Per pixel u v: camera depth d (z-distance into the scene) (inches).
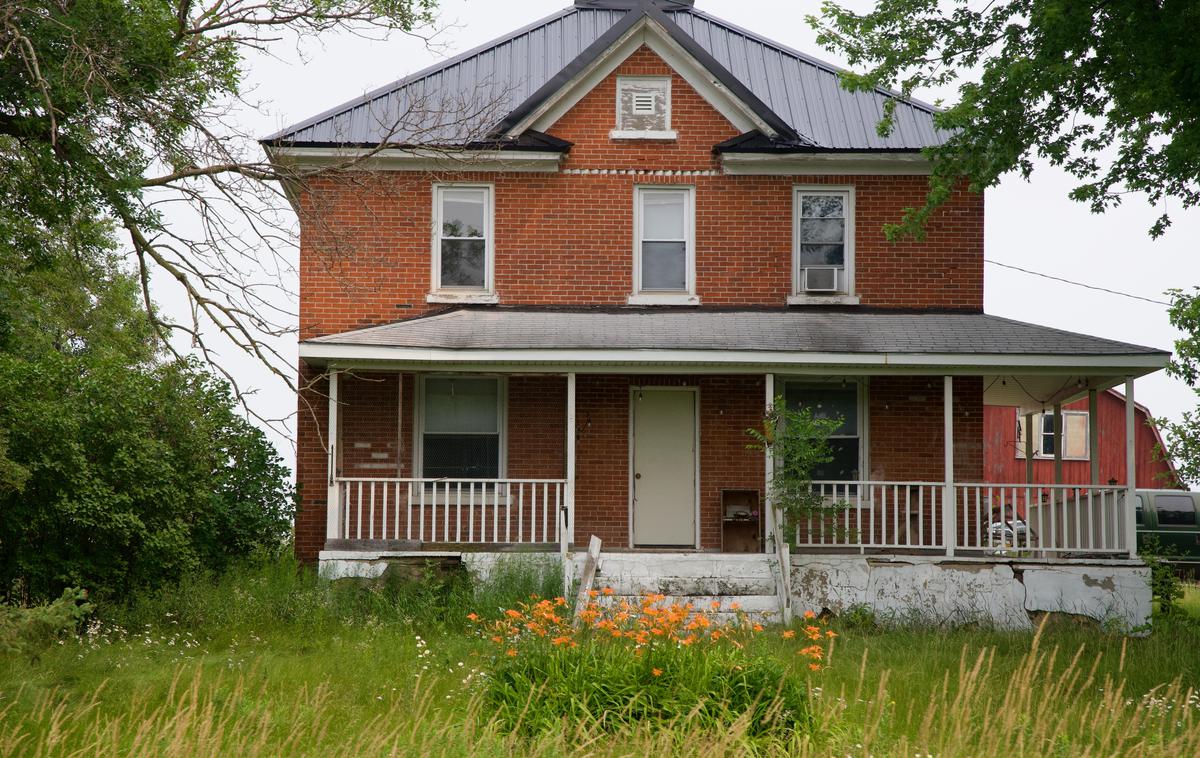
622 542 719.1
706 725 336.8
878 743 328.2
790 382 730.8
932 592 635.5
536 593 601.6
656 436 730.2
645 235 751.7
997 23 630.5
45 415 580.7
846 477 727.7
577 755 315.6
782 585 604.4
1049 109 631.2
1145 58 561.0
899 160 739.4
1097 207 656.4
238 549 709.9
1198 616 690.2
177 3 544.1
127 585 623.5
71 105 479.2
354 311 736.3
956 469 724.0
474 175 746.2
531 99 741.3
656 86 756.6
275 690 432.5
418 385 723.4
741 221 748.6
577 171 750.5
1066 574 634.8
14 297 739.4
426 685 442.3
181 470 665.6
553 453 725.9
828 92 793.6
